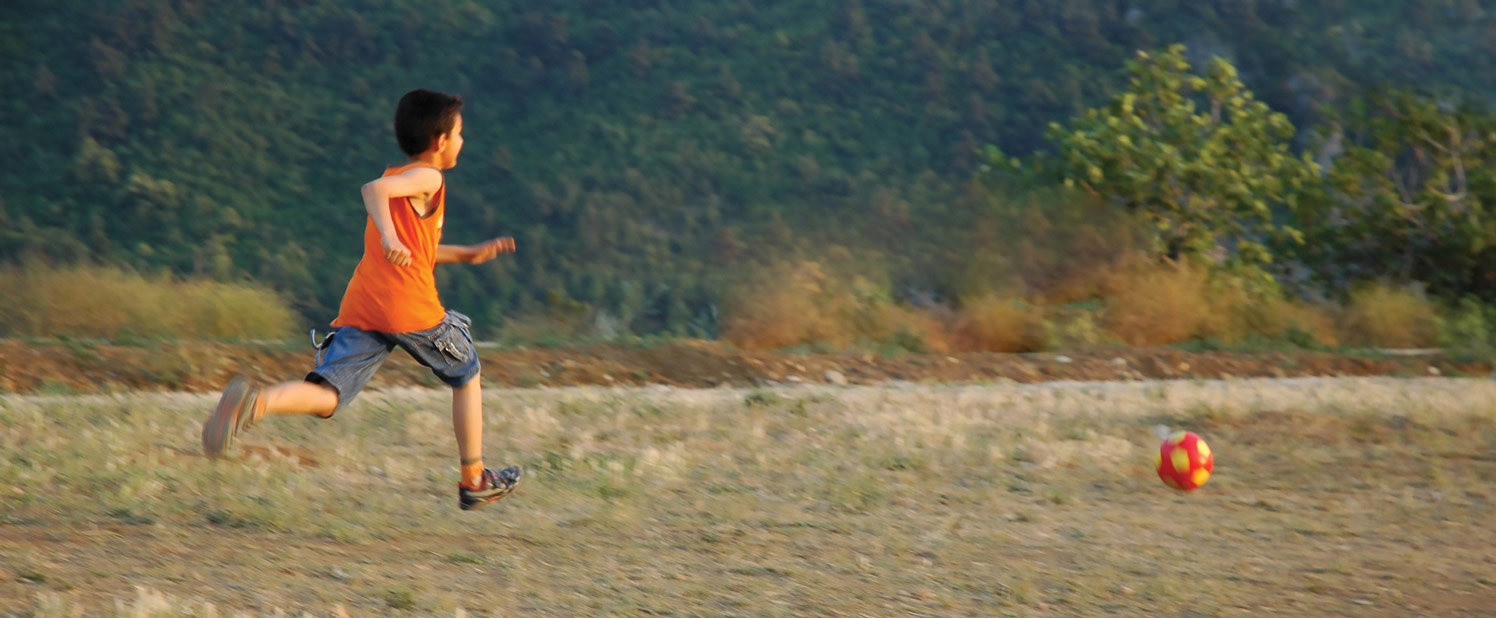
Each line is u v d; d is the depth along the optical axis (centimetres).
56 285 3844
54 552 1357
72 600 1161
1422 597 1515
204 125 17625
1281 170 7481
